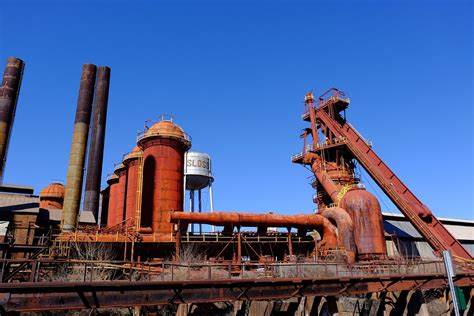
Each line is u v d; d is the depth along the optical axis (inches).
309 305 892.0
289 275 1102.4
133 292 588.7
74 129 1817.2
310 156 2096.5
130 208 1909.4
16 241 1317.7
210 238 1494.8
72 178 1686.8
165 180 1619.1
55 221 1723.7
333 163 2060.8
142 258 1412.4
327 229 1625.2
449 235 1627.7
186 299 626.8
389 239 2100.1
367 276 805.2
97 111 2313.0
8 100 1654.8
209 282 637.9
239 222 1488.7
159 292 608.1
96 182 2188.7
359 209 1587.1
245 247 1562.5
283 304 998.4
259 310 997.2
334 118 2188.7
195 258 1343.5
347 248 1488.7
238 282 658.8
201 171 2379.4
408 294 896.3
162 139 1680.6
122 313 954.1
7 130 1617.9
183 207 1670.8
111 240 1316.4
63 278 943.0
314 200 2122.3
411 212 1724.9
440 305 1119.0
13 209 1374.3
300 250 1707.7
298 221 1594.5
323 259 1435.8
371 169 1886.1
